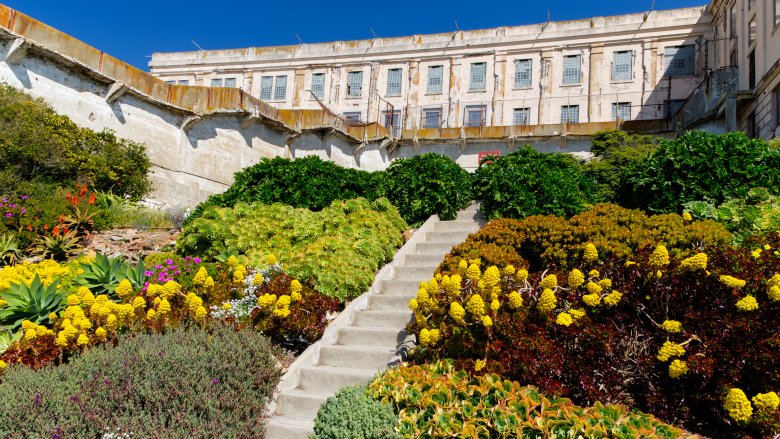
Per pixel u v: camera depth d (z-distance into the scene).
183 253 8.16
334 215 8.20
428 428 3.62
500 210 8.60
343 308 6.60
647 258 4.55
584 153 21.45
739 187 7.28
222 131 15.40
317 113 18.53
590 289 4.31
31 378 4.09
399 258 7.79
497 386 3.81
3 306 6.16
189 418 3.91
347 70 34.72
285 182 9.43
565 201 8.47
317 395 4.78
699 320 3.95
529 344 4.06
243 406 4.29
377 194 9.75
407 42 34.19
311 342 5.84
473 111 32.09
